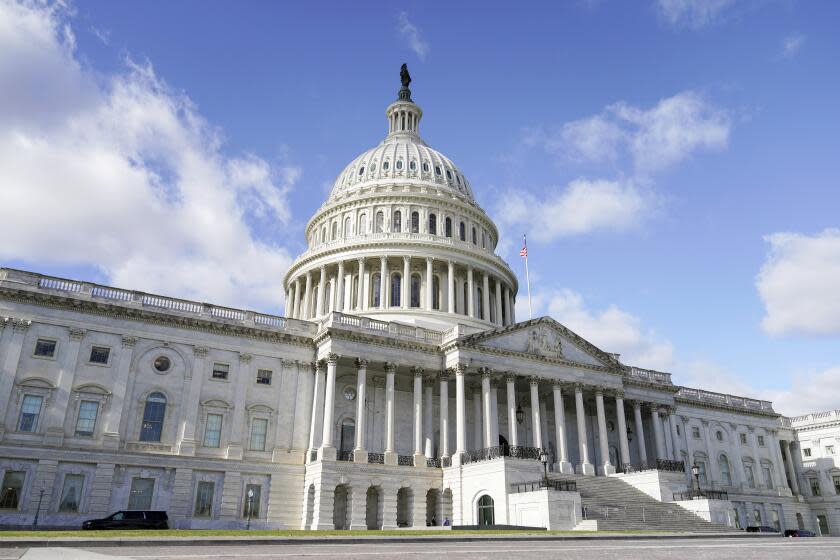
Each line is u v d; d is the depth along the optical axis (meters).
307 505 54.22
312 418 58.97
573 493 48.12
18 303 50.41
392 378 59.97
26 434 48.12
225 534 29.12
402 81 121.00
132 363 53.34
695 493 59.75
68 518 47.47
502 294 94.12
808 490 96.62
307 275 88.56
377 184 95.00
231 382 56.94
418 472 57.53
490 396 63.19
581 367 68.62
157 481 51.25
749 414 91.81
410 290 83.94
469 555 18.36
